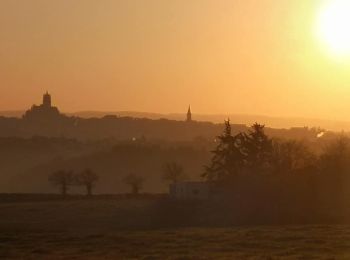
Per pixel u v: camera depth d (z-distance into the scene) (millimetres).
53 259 81812
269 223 149125
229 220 158000
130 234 112188
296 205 171000
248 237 100938
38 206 196000
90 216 169875
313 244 90562
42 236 112188
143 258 79375
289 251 83875
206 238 101062
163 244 95000
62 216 170750
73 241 103125
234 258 76750
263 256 78750
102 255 84750
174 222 159375
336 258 75312
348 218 152000
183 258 78125
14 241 105312
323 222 146625
